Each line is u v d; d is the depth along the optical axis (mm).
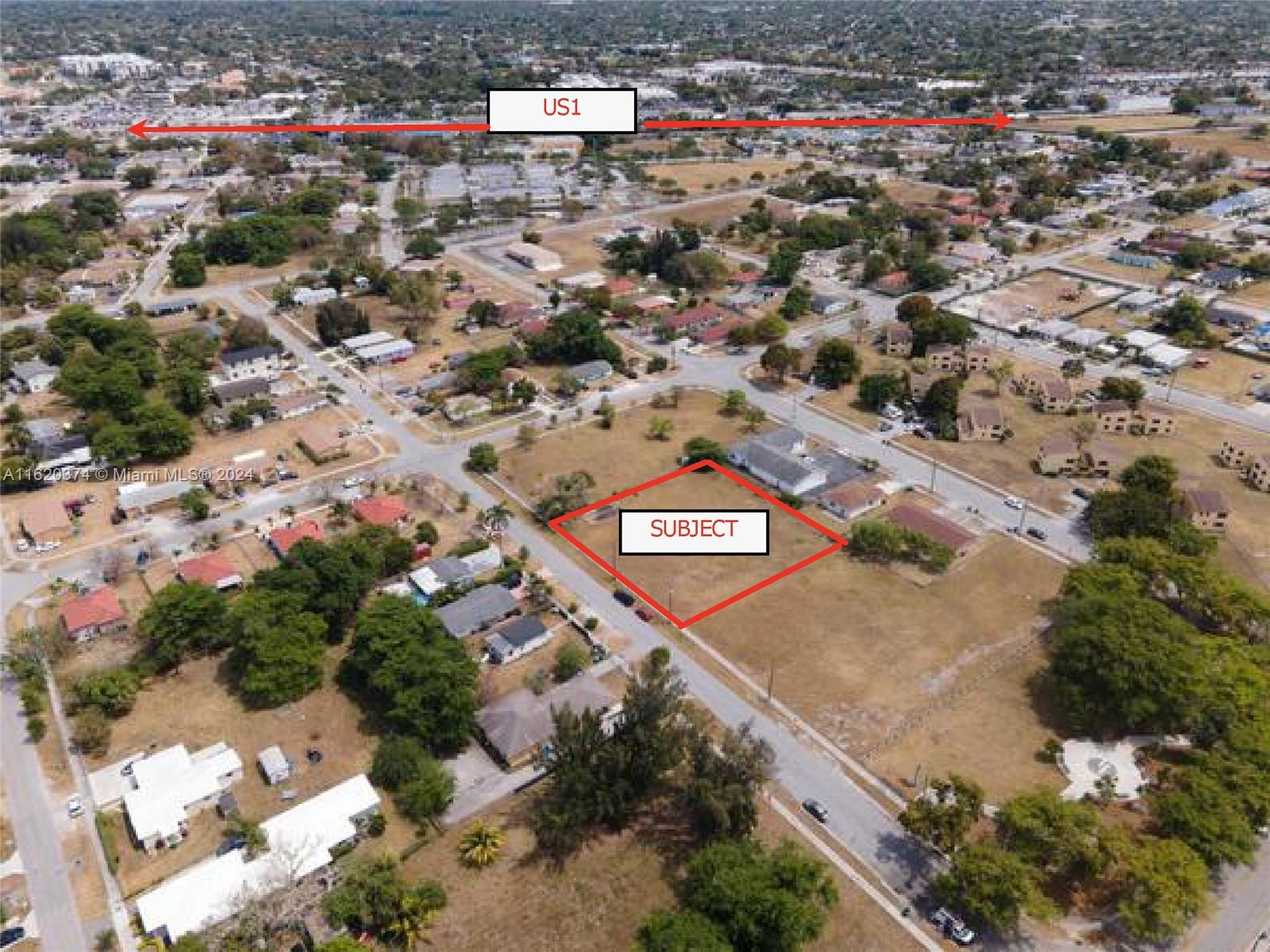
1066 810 68938
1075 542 112438
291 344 175250
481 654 94188
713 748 77875
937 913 66688
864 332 179750
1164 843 66625
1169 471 115125
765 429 141375
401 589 103500
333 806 75062
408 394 153875
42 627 98125
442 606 99438
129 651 94188
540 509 119375
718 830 72062
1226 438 136750
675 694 77875
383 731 85000
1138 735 82875
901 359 167875
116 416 140375
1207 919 66312
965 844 68750
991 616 99500
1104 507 109875
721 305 193875
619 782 73688
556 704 84500
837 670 92000
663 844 73500
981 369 161250
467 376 151750
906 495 123375
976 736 83438
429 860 72250
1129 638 82562
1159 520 106125
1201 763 74312
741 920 62531
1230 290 195875
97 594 100750
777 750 82062
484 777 80000
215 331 175125
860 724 85062
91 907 68438
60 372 153375
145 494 121000
